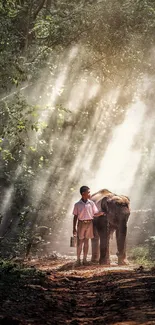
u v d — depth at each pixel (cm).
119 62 2470
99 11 2377
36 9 2605
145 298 1023
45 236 2556
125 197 2134
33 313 911
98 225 1992
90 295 1165
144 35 2431
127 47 2422
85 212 1911
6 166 2380
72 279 1481
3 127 2000
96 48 2438
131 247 2453
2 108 2020
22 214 2347
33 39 2536
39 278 1400
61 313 953
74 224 1914
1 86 2019
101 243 1964
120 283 1284
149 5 2483
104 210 2045
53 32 2383
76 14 2403
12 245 2325
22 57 2086
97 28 2383
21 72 1995
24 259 2120
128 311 912
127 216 2044
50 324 847
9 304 973
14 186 2420
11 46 2112
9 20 2152
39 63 2223
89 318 909
